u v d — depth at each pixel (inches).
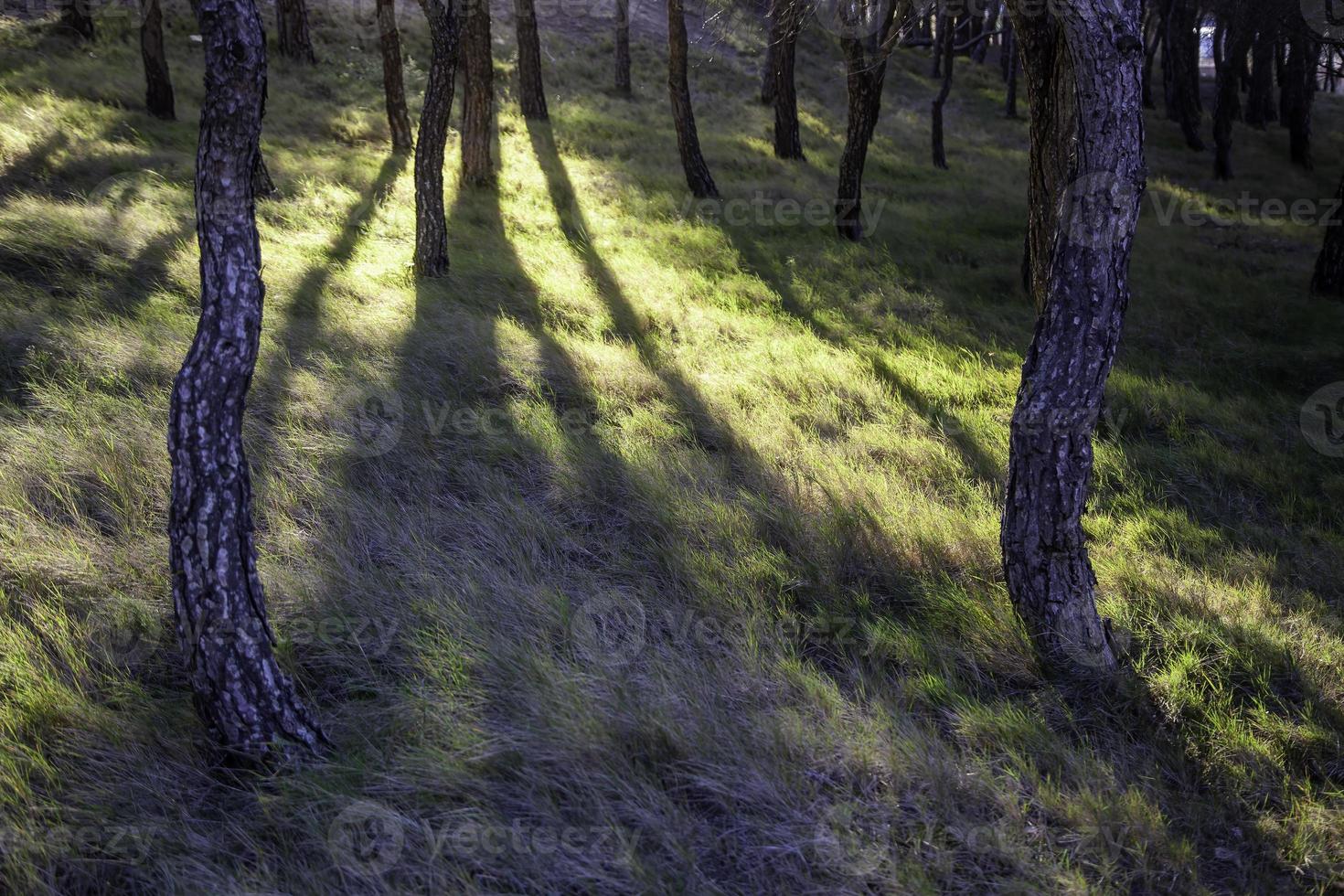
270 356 244.8
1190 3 962.7
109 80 585.3
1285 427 305.1
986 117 1160.2
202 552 121.1
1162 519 231.3
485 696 140.9
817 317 375.6
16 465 181.2
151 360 231.0
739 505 206.2
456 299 327.0
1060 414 163.3
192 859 111.5
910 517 207.6
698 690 143.6
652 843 117.4
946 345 358.0
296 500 189.5
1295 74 1048.2
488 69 501.4
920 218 584.1
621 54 901.8
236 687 122.8
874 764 133.5
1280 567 213.2
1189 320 423.2
